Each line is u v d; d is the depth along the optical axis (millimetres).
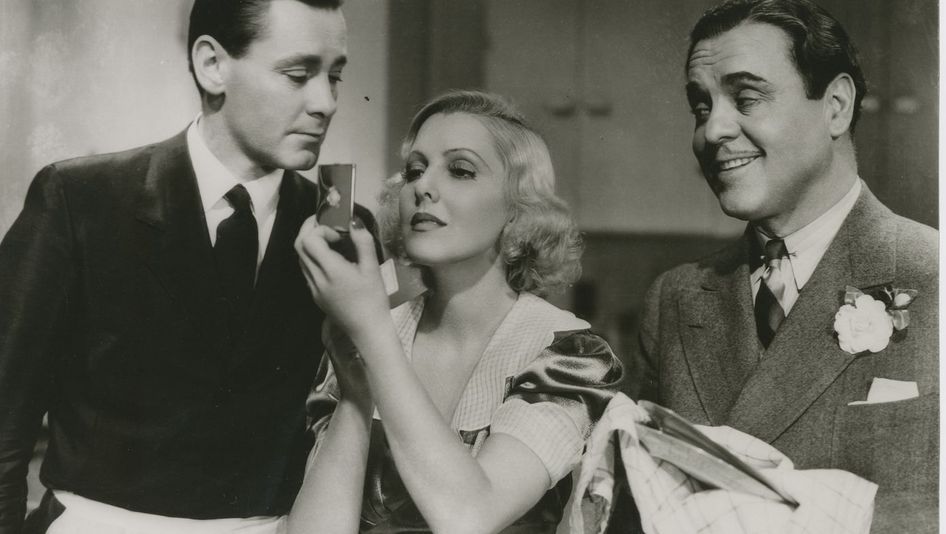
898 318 1292
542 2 1352
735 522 1233
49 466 1250
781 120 1306
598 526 1166
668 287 1346
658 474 1230
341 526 994
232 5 1275
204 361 1265
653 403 1292
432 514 913
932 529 1265
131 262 1263
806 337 1307
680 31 1352
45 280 1250
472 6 1349
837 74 1325
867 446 1276
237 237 1272
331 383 1230
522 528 1083
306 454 1270
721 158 1330
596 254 1346
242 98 1280
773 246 1329
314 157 1304
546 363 1068
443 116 1171
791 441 1289
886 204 1331
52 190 1272
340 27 1306
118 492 1252
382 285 922
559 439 1006
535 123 1349
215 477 1265
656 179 1350
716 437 1296
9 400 1229
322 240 908
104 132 1304
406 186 1159
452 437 929
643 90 1354
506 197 1137
